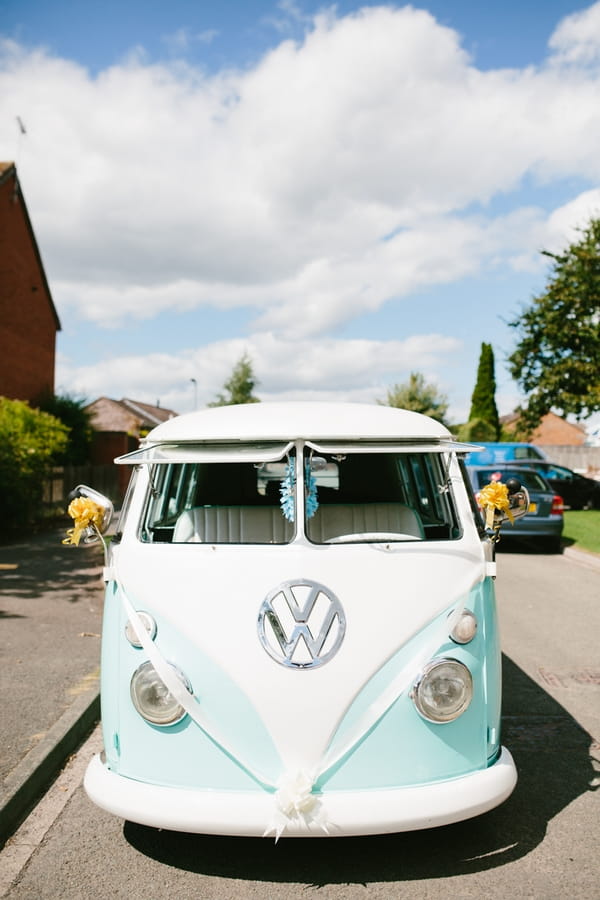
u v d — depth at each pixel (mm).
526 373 26219
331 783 3137
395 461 4668
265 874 3312
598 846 3533
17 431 15695
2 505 14906
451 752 3256
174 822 3094
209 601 3346
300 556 3420
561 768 4445
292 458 3695
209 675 3229
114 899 3127
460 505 3771
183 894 3156
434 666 3242
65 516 19672
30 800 4039
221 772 3172
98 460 28938
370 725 3176
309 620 3264
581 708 5473
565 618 8344
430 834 3658
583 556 12641
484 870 3324
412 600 3357
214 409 4285
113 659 3432
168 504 4508
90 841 3629
